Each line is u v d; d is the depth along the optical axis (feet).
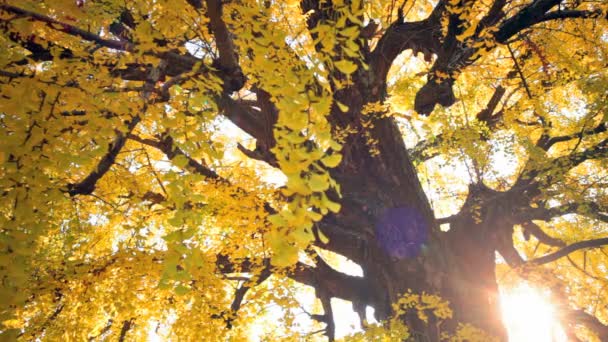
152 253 11.94
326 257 25.48
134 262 11.80
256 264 15.15
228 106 15.58
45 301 11.28
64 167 6.88
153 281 12.67
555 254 17.22
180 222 6.50
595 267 24.68
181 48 9.86
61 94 6.83
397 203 15.64
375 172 15.84
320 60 6.59
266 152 16.34
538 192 18.11
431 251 15.28
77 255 13.78
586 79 14.90
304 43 14.58
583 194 16.83
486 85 19.12
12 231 6.32
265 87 6.25
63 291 11.66
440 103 14.89
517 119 18.89
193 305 12.12
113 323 14.08
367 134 14.70
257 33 9.69
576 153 16.62
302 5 14.15
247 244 13.62
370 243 15.72
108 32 12.38
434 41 14.92
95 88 7.06
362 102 15.12
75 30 7.82
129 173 12.12
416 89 16.24
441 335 14.14
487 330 14.53
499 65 17.31
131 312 11.90
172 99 8.10
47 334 11.31
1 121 6.64
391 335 12.35
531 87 16.94
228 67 10.37
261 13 9.55
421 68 22.34
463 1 12.69
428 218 15.89
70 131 7.46
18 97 6.24
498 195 17.75
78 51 8.13
